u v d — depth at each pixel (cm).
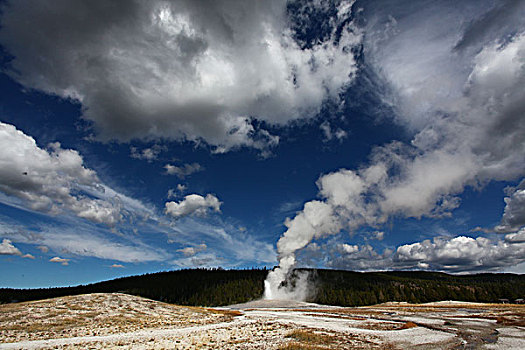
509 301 14812
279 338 3466
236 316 6794
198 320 5528
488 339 3744
